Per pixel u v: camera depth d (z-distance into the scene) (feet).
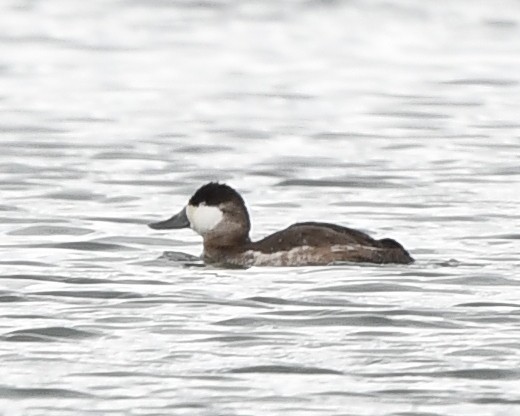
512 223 79.82
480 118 123.95
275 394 50.55
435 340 56.08
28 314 59.62
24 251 72.08
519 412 49.01
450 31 184.85
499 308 60.39
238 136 114.11
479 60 162.09
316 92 139.44
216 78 148.25
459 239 75.36
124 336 56.59
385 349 55.01
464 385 51.37
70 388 51.06
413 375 52.37
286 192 90.89
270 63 159.43
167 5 208.23
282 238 68.39
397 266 67.00
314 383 51.57
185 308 60.39
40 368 52.95
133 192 90.17
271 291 62.90
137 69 153.89
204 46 172.04
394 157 104.27
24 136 112.78
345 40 177.99
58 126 118.11
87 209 84.17
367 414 48.85
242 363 53.42
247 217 69.67
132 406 49.44
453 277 65.31
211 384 51.44
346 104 131.85
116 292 63.16
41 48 168.55
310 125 120.06
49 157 103.19
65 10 202.18
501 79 148.36
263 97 136.26
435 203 86.22
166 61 160.15
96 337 56.54
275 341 55.93
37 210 83.46
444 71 154.10
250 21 193.77
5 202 85.87
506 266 67.92
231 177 96.37
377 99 135.03
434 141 111.65
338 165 100.83
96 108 128.57
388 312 59.62
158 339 56.18
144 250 72.69
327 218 82.02
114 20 193.47
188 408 49.29
